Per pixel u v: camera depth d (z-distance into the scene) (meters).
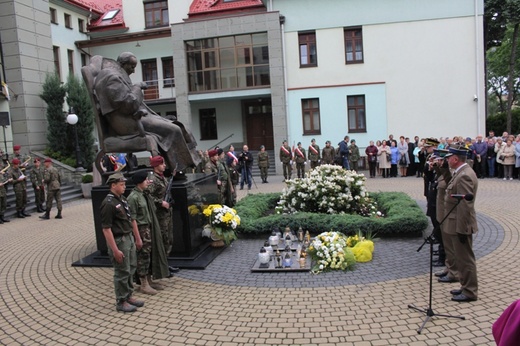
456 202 5.44
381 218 9.07
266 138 27.61
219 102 27.95
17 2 20.64
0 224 13.17
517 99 47.38
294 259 7.43
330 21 23.53
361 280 6.41
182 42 24.52
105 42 28.22
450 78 22.77
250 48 24.28
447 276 6.21
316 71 23.86
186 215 7.65
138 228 6.13
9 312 5.93
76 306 6.00
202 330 5.01
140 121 8.16
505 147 16.89
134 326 5.22
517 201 12.22
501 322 2.07
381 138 23.58
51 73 22.33
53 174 13.60
